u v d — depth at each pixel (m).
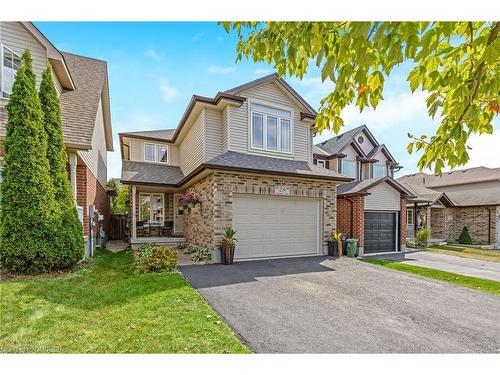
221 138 11.77
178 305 5.03
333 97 3.14
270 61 3.34
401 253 13.53
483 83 2.37
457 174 28.64
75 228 7.63
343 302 5.57
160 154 16.88
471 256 12.87
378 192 13.72
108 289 6.04
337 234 11.26
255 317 4.69
